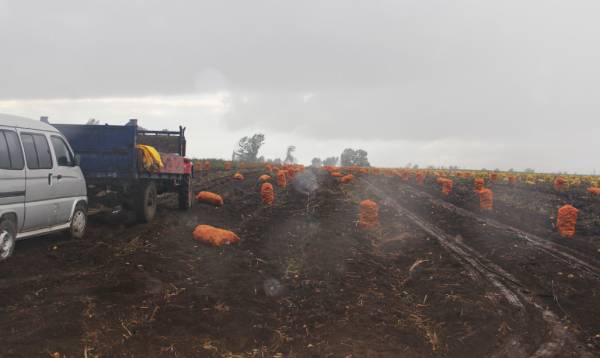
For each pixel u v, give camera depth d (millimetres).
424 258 10000
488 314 6625
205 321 5879
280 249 10062
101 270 7605
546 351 5508
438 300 7312
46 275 7211
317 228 12617
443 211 17359
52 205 8781
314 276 8188
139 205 11906
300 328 5988
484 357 5375
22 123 8273
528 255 10297
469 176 42250
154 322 5691
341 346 5469
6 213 7492
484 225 14289
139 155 11758
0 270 7211
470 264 9484
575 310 6914
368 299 7176
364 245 11016
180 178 15102
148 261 8180
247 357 5090
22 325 5297
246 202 17828
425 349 5570
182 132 15836
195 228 11406
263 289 7336
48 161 8789
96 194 12016
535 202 21031
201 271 8062
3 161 7449
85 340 5062
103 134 11492
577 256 10328
